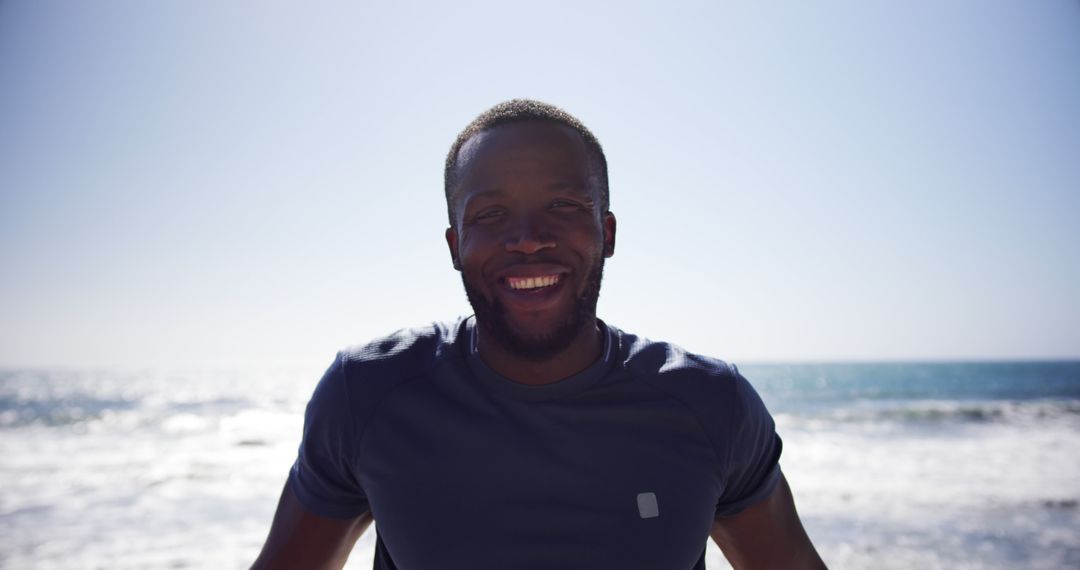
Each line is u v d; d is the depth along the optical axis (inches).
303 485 67.0
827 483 573.6
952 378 2417.6
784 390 1758.1
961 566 357.1
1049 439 842.2
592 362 64.2
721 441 64.1
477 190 62.6
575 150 64.0
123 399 1721.2
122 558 370.3
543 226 61.2
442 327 70.5
